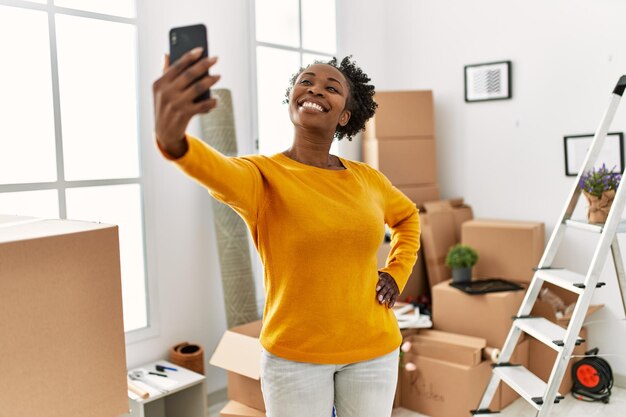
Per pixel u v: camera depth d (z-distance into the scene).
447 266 3.39
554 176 3.24
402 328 2.94
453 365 2.70
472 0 3.50
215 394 2.96
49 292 0.90
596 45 3.04
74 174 2.40
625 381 3.05
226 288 2.81
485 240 3.20
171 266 2.74
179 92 0.92
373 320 1.38
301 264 1.29
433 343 2.82
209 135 2.77
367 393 1.36
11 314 0.85
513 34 3.35
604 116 2.28
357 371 1.35
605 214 2.24
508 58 3.38
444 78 3.67
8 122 2.18
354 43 3.73
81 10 2.37
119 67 2.53
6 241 0.85
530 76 3.30
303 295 1.30
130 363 2.58
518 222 3.30
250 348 2.35
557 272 2.21
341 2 3.62
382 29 3.93
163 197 2.70
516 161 3.39
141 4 2.56
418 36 3.78
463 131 3.62
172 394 2.65
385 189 1.63
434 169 3.59
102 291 0.97
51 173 2.32
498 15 3.40
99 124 2.47
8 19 2.16
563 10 3.14
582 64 3.10
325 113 1.38
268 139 3.22
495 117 3.46
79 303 0.94
